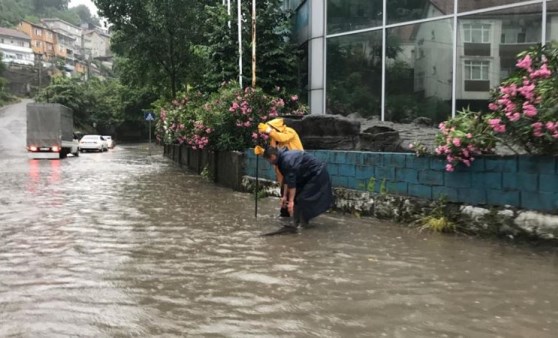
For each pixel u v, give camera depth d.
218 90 15.31
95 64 107.38
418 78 12.31
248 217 8.21
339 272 5.02
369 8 13.31
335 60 14.20
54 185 13.84
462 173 6.46
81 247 6.21
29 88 80.38
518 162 5.88
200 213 8.68
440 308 4.01
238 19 15.18
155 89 32.25
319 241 6.36
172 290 4.52
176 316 3.89
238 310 4.01
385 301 4.18
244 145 12.42
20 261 5.57
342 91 14.05
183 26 26.77
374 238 6.45
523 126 5.61
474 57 11.25
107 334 3.56
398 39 12.71
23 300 4.28
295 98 13.28
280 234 6.81
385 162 7.54
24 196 11.34
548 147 5.57
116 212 8.93
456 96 11.53
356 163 8.03
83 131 63.50
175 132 19.55
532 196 5.77
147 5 26.39
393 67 12.83
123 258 5.66
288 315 3.89
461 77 11.45
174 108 21.38
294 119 9.87
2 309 4.07
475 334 3.51
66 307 4.11
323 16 14.36
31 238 6.76
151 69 29.44
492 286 4.52
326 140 9.58
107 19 27.34
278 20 16.97
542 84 5.46
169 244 6.33
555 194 5.57
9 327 3.70
